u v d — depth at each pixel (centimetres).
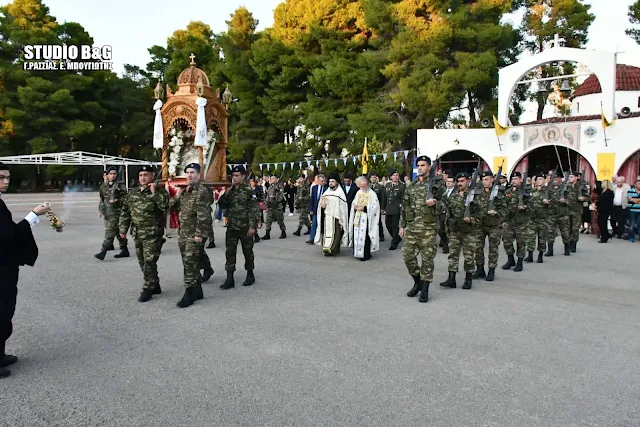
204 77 1780
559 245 1405
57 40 4516
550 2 3606
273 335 586
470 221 816
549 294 801
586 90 2845
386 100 3194
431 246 737
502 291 822
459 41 2925
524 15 3728
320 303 734
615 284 877
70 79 4431
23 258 502
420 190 745
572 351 539
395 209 1293
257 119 3919
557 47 2219
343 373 476
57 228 536
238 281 888
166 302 737
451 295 791
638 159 1997
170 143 1792
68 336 584
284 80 3556
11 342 564
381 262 1098
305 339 571
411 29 2922
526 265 1080
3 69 4225
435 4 2923
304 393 433
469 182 916
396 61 3022
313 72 3356
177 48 5016
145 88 5147
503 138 2281
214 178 1875
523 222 998
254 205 840
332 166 3353
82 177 5181
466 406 411
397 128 3038
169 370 484
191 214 718
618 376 474
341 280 899
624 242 1464
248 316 665
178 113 1691
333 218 1163
